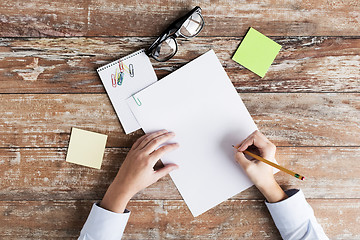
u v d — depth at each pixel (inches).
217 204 32.5
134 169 29.9
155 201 32.7
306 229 30.9
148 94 31.5
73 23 31.4
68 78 31.7
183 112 31.8
